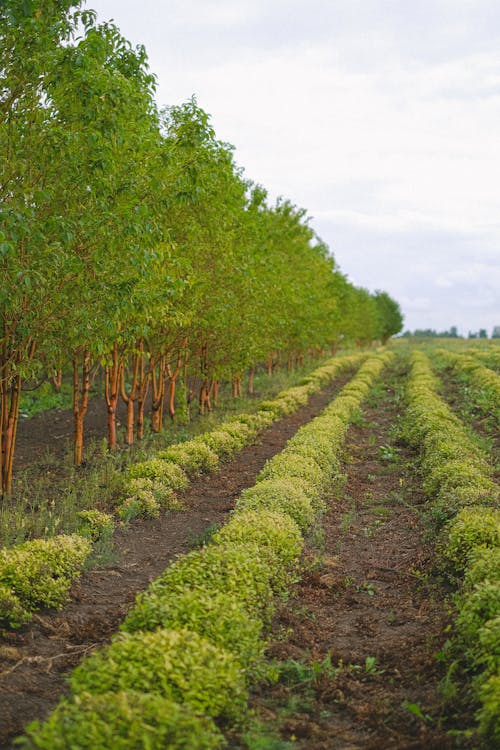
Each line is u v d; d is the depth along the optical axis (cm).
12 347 811
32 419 1714
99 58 739
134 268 866
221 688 379
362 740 390
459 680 444
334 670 471
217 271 1311
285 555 611
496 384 1909
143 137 895
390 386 2609
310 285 2542
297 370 3206
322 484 955
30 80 711
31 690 427
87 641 506
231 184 1292
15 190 714
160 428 1486
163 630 408
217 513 888
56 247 700
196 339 1500
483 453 1163
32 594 548
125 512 822
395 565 710
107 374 1234
